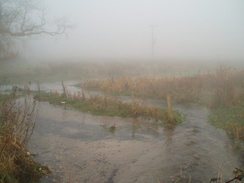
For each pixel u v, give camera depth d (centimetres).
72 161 606
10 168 468
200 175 545
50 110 1150
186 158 637
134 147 712
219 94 1227
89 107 1180
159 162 612
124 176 538
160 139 784
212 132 855
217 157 645
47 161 600
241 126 843
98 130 870
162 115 1039
